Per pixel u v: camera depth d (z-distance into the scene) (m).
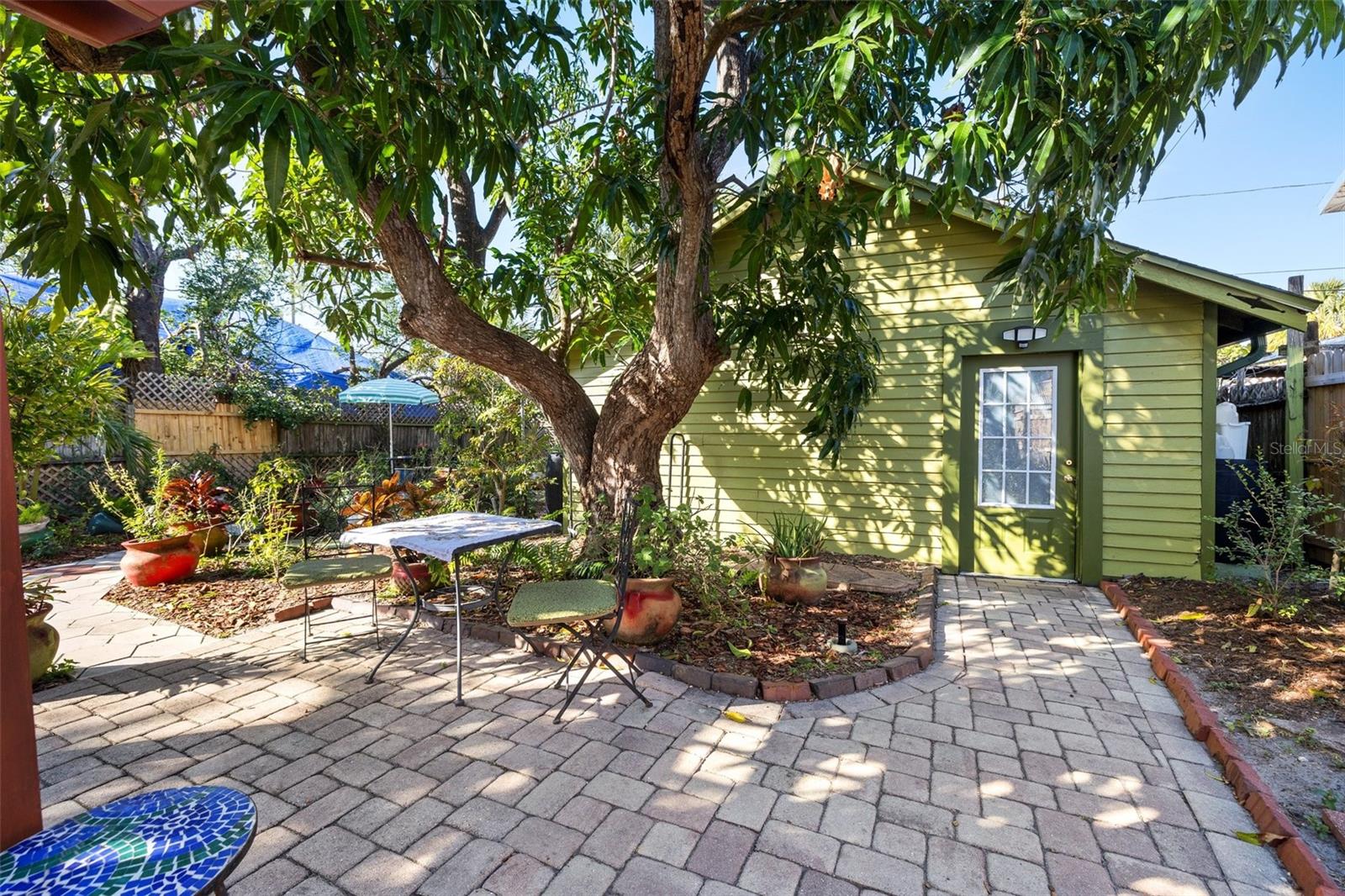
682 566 3.77
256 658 3.45
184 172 2.78
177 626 3.99
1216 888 1.69
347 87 2.51
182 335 12.69
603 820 1.99
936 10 2.83
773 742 2.50
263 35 2.22
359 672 3.24
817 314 4.42
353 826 1.96
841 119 2.71
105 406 4.82
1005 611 4.30
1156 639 3.50
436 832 1.93
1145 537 4.82
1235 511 4.40
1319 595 4.33
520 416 6.25
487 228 6.86
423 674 3.21
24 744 1.16
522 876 1.74
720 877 1.74
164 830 1.16
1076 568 5.11
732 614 3.93
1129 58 1.93
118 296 2.53
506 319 5.61
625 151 4.42
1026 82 1.99
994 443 5.39
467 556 4.99
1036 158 2.31
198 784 2.21
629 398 4.48
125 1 1.24
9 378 3.79
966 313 5.38
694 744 2.48
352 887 1.70
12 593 1.15
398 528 3.36
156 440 8.21
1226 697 2.81
